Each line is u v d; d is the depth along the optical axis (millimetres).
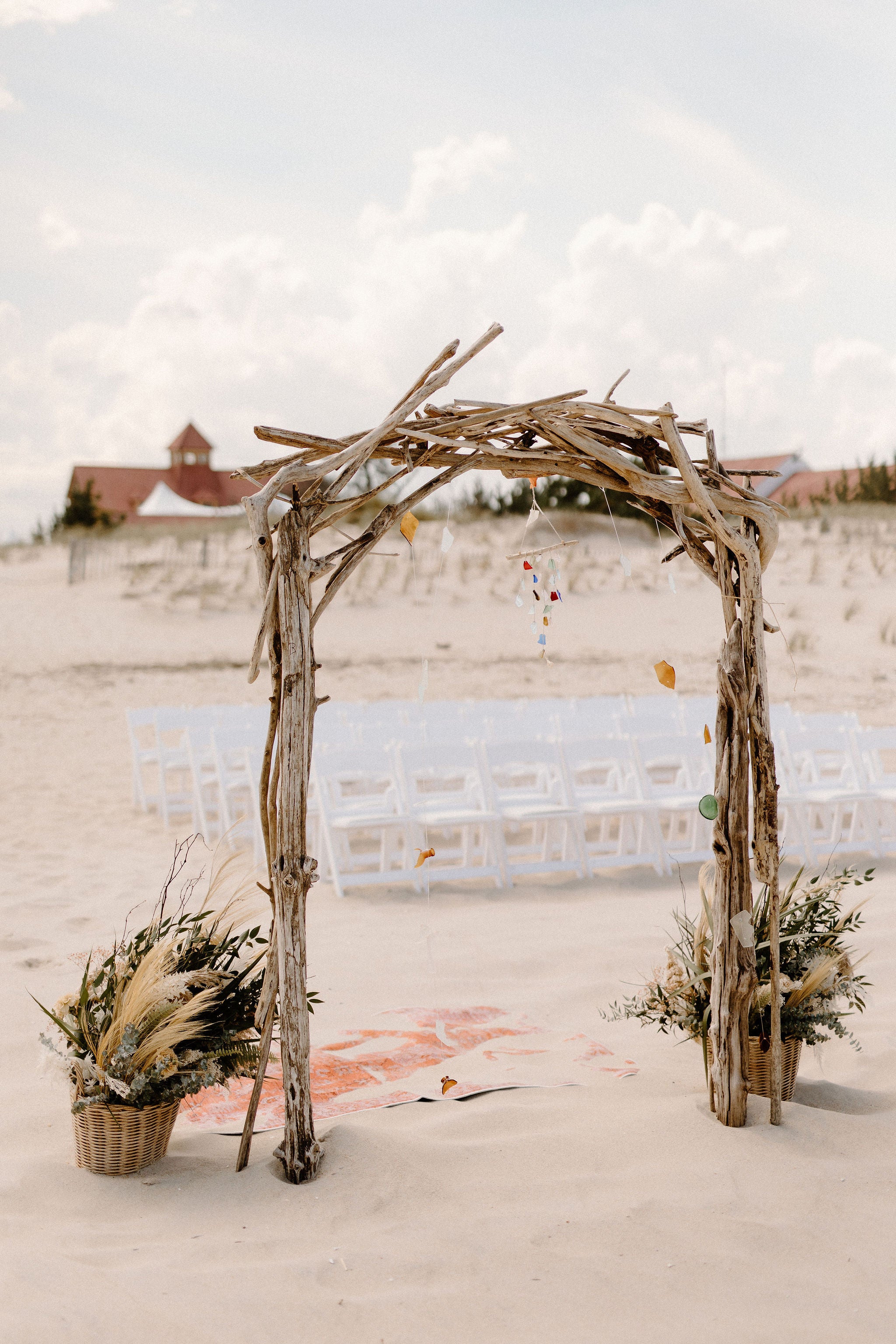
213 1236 2908
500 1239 2877
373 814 8023
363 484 16781
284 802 3230
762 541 3592
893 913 6703
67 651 19031
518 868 7793
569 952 5969
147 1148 3363
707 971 3838
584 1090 3990
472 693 17422
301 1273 2701
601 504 26047
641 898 7402
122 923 6535
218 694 17156
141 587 22656
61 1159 3441
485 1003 5145
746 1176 3221
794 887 4211
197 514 38562
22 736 14547
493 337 3463
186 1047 3463
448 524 3559
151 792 11594
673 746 8531
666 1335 2480
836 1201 3102
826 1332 2500
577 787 9500
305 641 3254
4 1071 4285
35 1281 2633
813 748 8781
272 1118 3807
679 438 3486
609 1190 3162
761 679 3531
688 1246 2850
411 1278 2703
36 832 9477
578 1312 2570
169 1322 2488
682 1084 4039
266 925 6438
